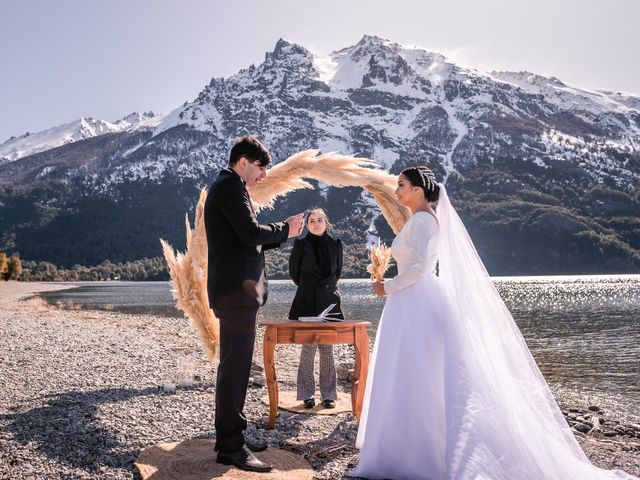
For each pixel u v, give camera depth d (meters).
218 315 4.08
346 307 32.66
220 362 4.08
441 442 3.79
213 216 4.04
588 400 7.88
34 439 4.48
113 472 3.88
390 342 4.04
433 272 4.19
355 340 5.08
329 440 4.71
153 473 3.82
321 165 6.30
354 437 4.80
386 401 3.93
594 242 169.25
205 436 4.74
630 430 5.93
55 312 21.56
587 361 12.11
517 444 3.55
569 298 47.09
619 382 9.52
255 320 4.11
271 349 5.03
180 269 6.37
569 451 3.79
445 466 3.51
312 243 6.16
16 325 14.24
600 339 16.56
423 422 3.81
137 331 13.56
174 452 4.24
